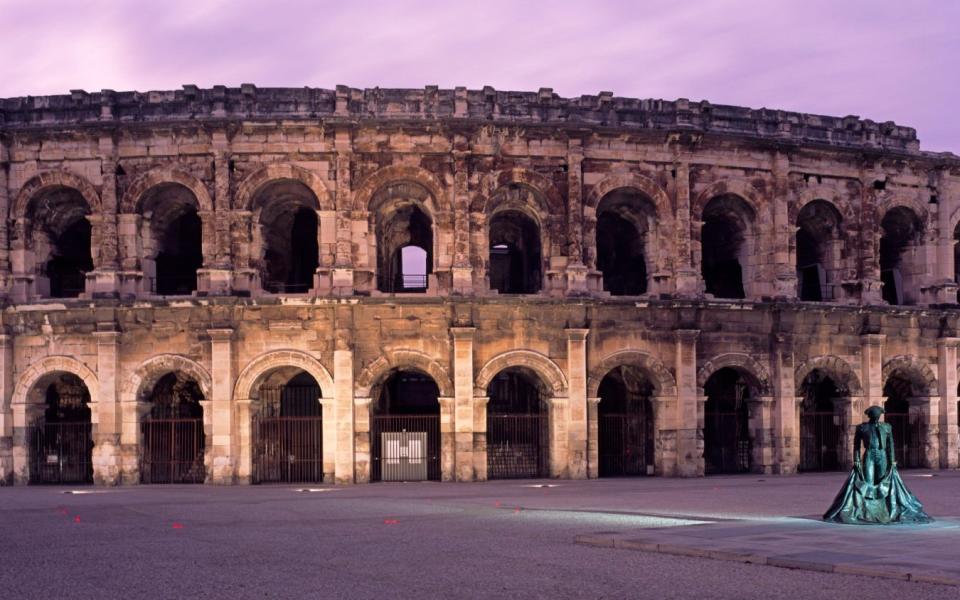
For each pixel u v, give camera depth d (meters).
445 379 50.00
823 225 57.62
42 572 21.41
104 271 49.91
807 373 54.78
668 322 52.44
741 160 54.50
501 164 51.47
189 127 50.03
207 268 49.88
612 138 52.50
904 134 58.72
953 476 50.66
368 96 51.03
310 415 55.84
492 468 54.19
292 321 49.84
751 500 37.22
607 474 54.56
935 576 18.38
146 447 50.88
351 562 22.19
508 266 65.81
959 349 58.16
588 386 51.22
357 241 50.44
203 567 21.77
